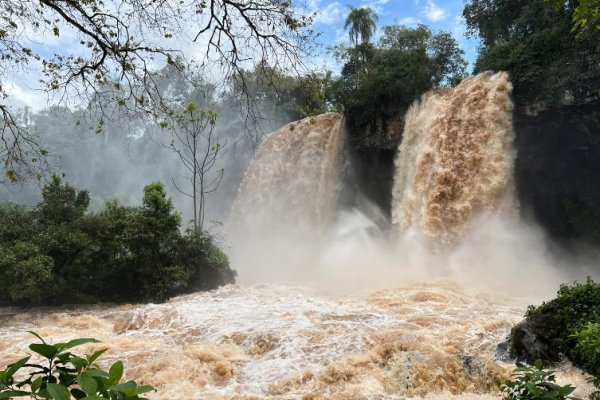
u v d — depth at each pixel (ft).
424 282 60.80
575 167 81.71
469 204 73.97
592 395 21.75
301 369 33.65
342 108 114.93
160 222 67.51
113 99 23.91
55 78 23.16
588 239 80.02
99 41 21.94
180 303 56.29
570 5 70.59
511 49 82.58
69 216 68.18
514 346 32.48
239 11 22.11
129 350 38.65
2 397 6.95
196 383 32.04
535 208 84.64
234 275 76.33
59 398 6.64
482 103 77.82
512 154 74.69
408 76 94.27
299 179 114.42
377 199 106.73
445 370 31.24
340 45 114.32
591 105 73.92
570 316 30.53
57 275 62.23
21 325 51.01
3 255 58.49
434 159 80.84
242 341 40.04
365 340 36.88
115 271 67.67
